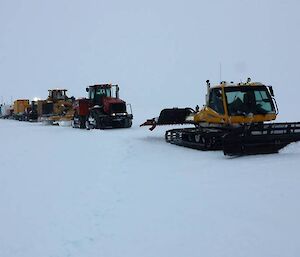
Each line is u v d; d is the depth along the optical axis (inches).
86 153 495.2
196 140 530.3
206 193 284.8
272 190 281.0
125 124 874.1
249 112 483.5
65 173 374.9
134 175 356.5
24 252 199.0
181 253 189.0
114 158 452.4
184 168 382.6
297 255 178.5
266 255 180.4
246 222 222.4
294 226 212.1
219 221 226.7
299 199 256.2
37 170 394.3
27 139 687.7
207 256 184.1
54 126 1065.5
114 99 882.8
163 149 522.9
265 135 444.8
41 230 226.8
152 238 208.4
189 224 225.1
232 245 193.6
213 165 391.2
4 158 476.7
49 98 1268.5
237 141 436.5
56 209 262.5
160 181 329.4
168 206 259.1
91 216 246.1
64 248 200.8
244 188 291.4
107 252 194.1
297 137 457.4
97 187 315.0
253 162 395.5
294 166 362.3
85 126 924.6
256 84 495.8
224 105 486.0
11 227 233.6
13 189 319.9
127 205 265.1
